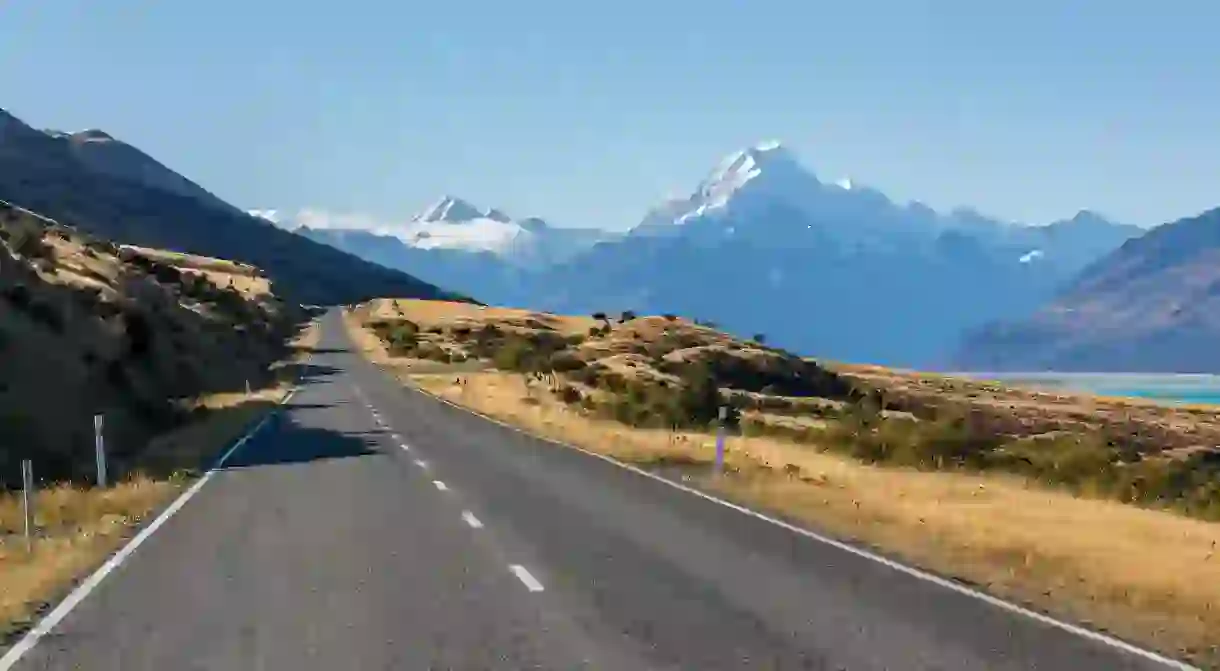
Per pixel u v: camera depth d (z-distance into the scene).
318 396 55.53
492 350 110.75
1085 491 26.91
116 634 9.69
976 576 12.73
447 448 29.92
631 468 25.14
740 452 30.06
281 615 10.38
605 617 10.29
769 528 16.25
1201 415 119.75
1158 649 9.38
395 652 9.01
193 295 95.88
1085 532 17.06
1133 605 11.30
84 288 43.06
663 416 44.22
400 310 169.00
